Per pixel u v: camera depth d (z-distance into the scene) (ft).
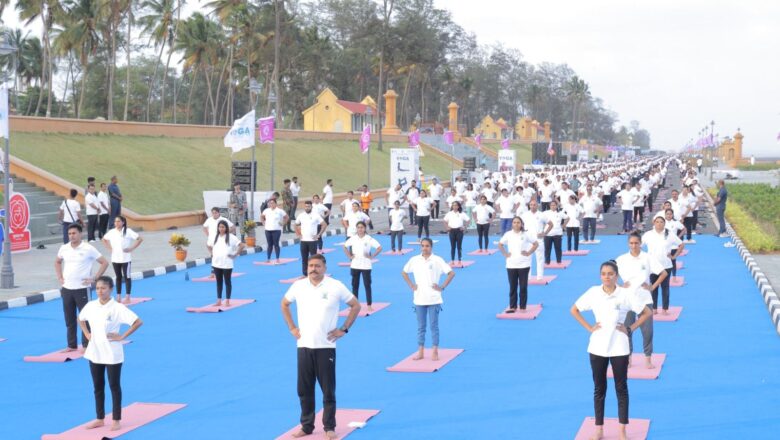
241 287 71.26
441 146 309.42
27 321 55.83
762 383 37.96
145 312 59.36
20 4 217.15
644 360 42.39
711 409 33.81
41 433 32.07
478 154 316.19
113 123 145.38
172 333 51.72
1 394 37.91
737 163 454.81
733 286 68.08
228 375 40.98
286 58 303.48
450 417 33.24
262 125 120.16
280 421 33.09
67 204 91.15
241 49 287.28
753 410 33.55
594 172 192.03
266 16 270.87
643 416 32.94
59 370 42.50
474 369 41.55
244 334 51.26
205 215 125.80
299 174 179.93
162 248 96.07
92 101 323.78
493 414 33.55
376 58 336.70
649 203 141.90
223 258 60.49
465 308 59.77
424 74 401.29
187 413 34.40
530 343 47.60
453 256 84.33
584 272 77.61
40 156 120.57
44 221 96.73
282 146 195.21
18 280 70.74
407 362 42.86
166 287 71.31
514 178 175.11
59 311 59.52
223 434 31.42
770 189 189.37
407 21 305.32
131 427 32.32
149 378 40.55
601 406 29.89
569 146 494.59
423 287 43.45
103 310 32.30
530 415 33.30
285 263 87.66
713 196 179.93
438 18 372.17
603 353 29.50
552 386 37.88
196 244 100.22
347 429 31.73
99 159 130.82
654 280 53.62
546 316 56.18
